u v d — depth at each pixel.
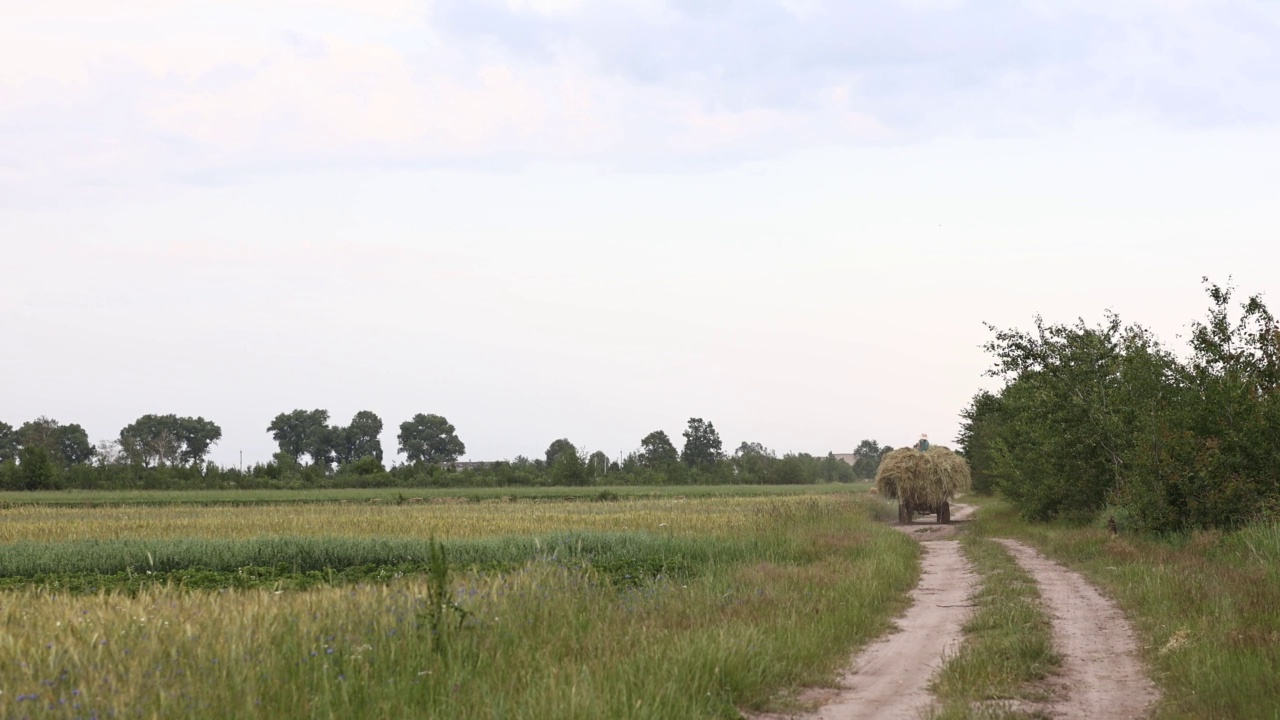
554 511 44.28
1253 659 9.62
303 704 7.96
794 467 136.88
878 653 11.68
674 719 8.09
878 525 33.69
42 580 20.14
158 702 7.64
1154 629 12.15
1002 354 30.84
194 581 19.30
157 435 161.25
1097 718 8.59
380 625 10.34
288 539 25.22
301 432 165.12
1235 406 21.34
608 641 10.81
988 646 11.21
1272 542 17.55
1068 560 21.17
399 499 66.81
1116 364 28.05
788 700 9.20
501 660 9.82
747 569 18.23
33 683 8.03
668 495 75.94
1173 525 22.19
